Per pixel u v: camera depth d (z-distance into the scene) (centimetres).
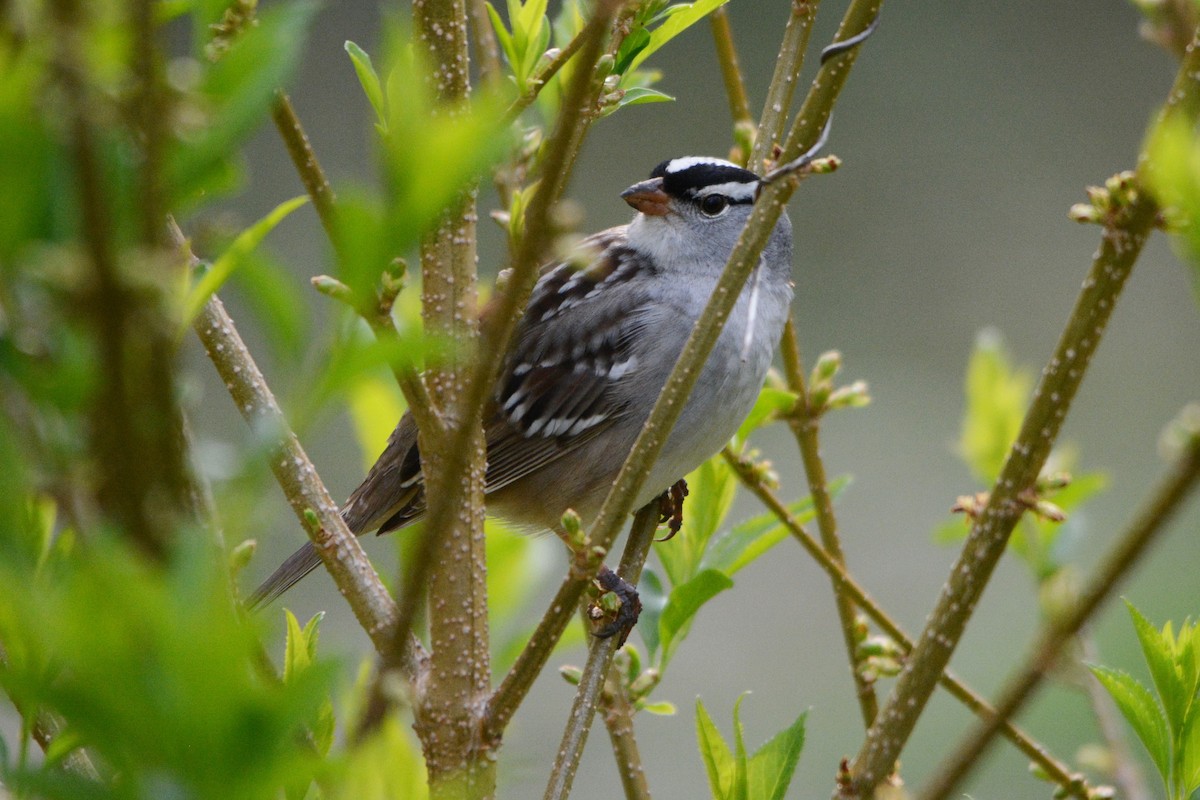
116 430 213
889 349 1827
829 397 630
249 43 228
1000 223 1888
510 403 831
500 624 546
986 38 1947
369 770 324
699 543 622
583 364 827
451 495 297
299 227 1625
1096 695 575
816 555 600
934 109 1920
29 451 219
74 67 197
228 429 1143
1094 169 1911
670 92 1894
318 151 1753
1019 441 476
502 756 557
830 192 1888
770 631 1504
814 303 1839
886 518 1628
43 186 207
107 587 203
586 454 838
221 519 242
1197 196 271
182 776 218
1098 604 412
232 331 457
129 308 206
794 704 1437
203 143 221
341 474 1389
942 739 1268
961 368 1817
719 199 838
